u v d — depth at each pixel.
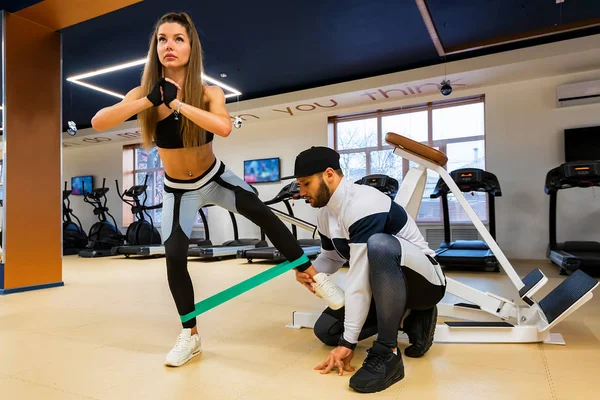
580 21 5.48
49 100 4.39
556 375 1.62
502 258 2.16
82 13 4.11
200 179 1.93
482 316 2.42
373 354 1.56
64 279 4.93
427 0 5.04
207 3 5.00
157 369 1.75
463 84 7.05
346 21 5.53
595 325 2.41
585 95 6.30
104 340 2.23
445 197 6.02
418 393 1.45
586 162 4.97
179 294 1.87
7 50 4.02
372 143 8.48
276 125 9.14
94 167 11.41
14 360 1.89
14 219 4.04
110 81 7.59
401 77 6.95
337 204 1.69
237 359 1.87
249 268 6.09
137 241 8.69
